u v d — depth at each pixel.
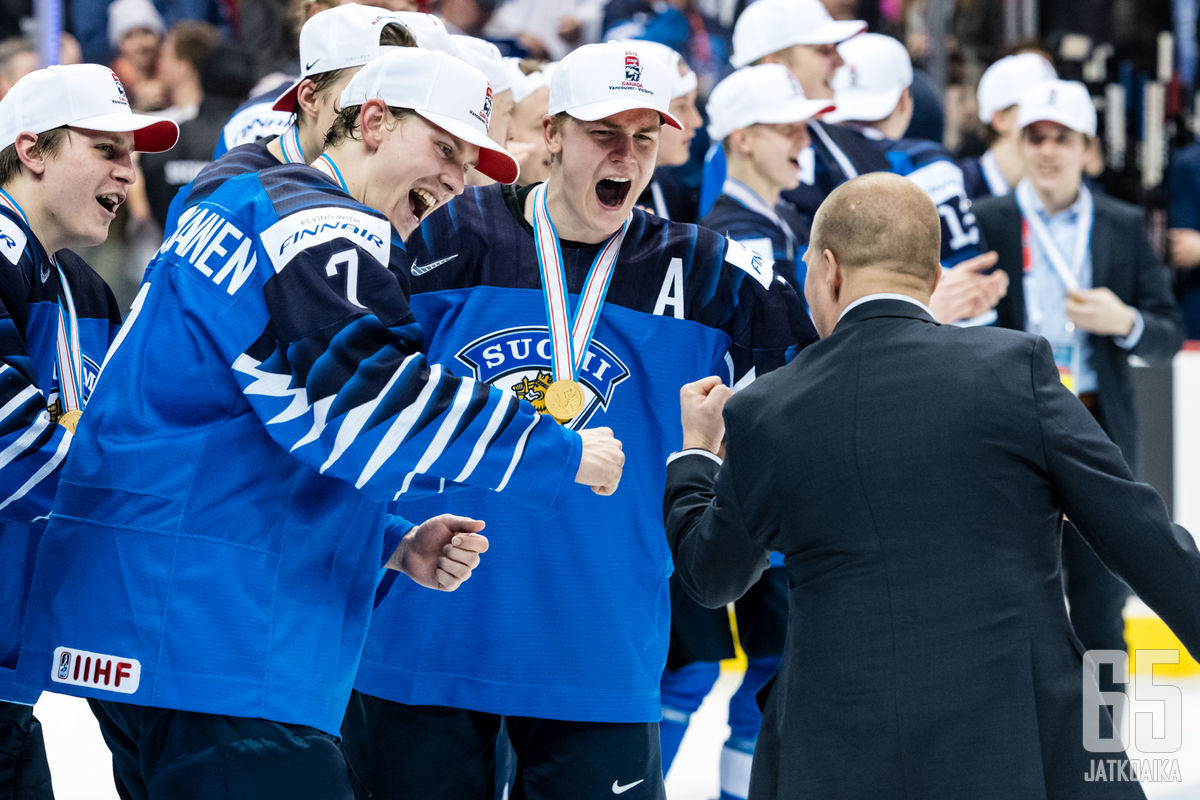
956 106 26.58
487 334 10.58
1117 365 18.77
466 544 9.63
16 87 10.52
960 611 7.66
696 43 28.45
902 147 17.97
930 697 7.58
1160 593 7.56
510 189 10.80
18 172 10.52
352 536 8.99
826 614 7.91
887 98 19.47
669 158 18.17
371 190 8.96
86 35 27.06
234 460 8.55
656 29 27.44
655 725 10.80
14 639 10.23
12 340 9.62
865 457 7.91
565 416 10.48
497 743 11.76
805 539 8.05
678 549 8.82
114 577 8.44
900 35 26.89
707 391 9.49
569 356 10.54
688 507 8.93
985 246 18.75
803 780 7.77
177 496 8.48
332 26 10.18
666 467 10.34
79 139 10.47
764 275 10.92
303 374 8.37
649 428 10.73
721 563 8.45
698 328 10.80
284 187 8.70
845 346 8.30
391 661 10.44
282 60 25.31
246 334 8.46
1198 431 24.38
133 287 24.19
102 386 8.81
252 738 8.41
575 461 8.96
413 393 8.45
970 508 7.77
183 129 22.50
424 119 8.84
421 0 13.98
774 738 8.18
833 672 7.80
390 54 8.93
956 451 7.82
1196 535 24.39
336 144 9.08
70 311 11.14
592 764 10.41
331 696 8.81
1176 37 26.11
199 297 8.57
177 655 8.34
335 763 8.69
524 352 10.58
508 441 8.73
